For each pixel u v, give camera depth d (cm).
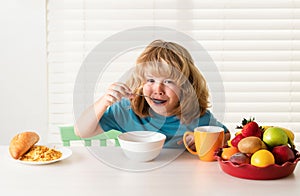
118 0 237
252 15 240
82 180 119
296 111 250
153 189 111
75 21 237
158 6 237
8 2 227
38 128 237
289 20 242
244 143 120
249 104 248
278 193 108
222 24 240
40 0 228
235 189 111
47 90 237
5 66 231
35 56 231
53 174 124
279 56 245
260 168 116
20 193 109
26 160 135
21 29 229
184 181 117
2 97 233
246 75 246
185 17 238
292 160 121
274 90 247
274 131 123
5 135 236
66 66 239
